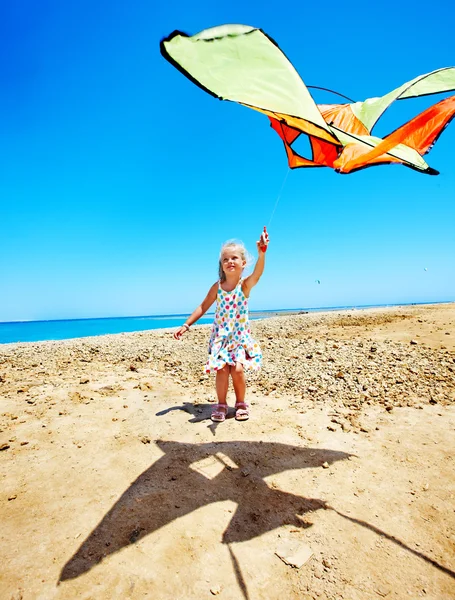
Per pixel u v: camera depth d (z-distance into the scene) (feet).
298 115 5.66
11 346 28.50
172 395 14.11
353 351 19.95
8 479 8.16
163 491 7.70
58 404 12.83
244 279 11.63
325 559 5.91
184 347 25.68
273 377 16.11
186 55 5.30
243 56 5.60
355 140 7.01
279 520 6.84
